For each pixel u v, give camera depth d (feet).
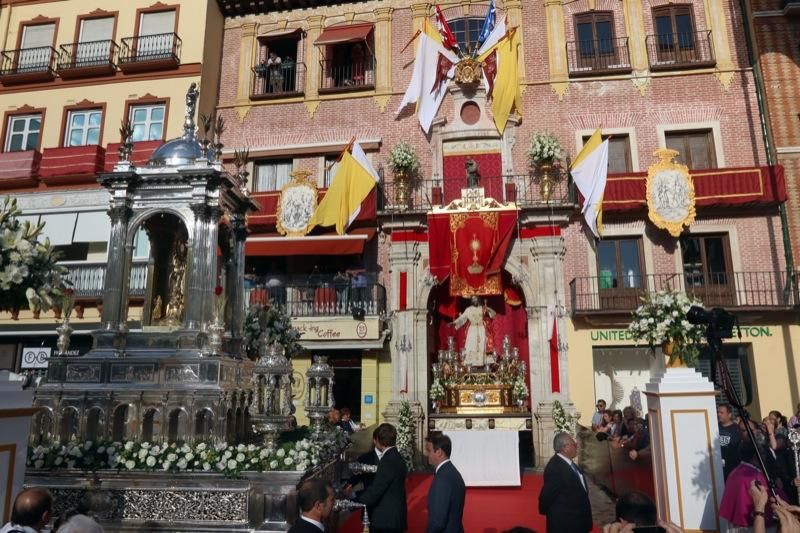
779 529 12.79
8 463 13.30
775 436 24.40
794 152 52.21
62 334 24.84
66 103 63.05
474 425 47.80
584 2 59.77
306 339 52.31
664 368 21.18
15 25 66.08
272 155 61.11
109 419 22.54
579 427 47.21
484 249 51.57
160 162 26.61
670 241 53.01
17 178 59.98
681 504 19.10
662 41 58.39
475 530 26.94
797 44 54.60
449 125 58.70
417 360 52.03
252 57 64.69
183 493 19.69
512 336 55.06
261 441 25.25
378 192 57.57
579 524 17.19
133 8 64.18
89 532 10.57
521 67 59.41
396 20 63.10
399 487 18.67
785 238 50.75
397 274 53.88
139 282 54.80
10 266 15.23
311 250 55.31
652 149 55.72
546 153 53.72
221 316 28.84
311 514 13.75
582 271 53.26
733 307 49.06
